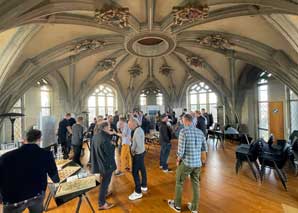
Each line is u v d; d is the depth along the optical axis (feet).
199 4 14.92
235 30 20.56
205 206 10.52
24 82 22.08
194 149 9.34
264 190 12.42
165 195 11.87
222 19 18.44
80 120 16.93
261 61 22.70
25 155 6.28
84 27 20.40
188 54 30.17
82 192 7.47
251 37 20.49
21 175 6.15
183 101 41.39
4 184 6.04
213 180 14.16
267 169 16.53
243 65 30.09
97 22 17.47
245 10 15.80
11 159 6.10
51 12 12.99
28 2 9.59
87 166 17.65
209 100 38.50
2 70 16.85
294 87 20.67
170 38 20.98
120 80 40.04
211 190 12.50
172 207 10.39
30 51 20.47
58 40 21.20
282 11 12.67
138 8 17.33
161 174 15.57
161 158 16.70
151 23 18.43
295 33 14.82
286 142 14.02
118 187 13.21
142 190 12.50
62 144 19.26
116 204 10.85
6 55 16.43
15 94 21.93
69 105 31.91
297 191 12.23
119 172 15.65
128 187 13.20
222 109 34.58
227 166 17.38
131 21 17.83
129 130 16.60
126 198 11.58
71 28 20.06
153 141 28.58
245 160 14.61
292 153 13.96
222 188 12.78
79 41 22.29
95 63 31.65
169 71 37.47
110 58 31.07
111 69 34.73
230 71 30.68
